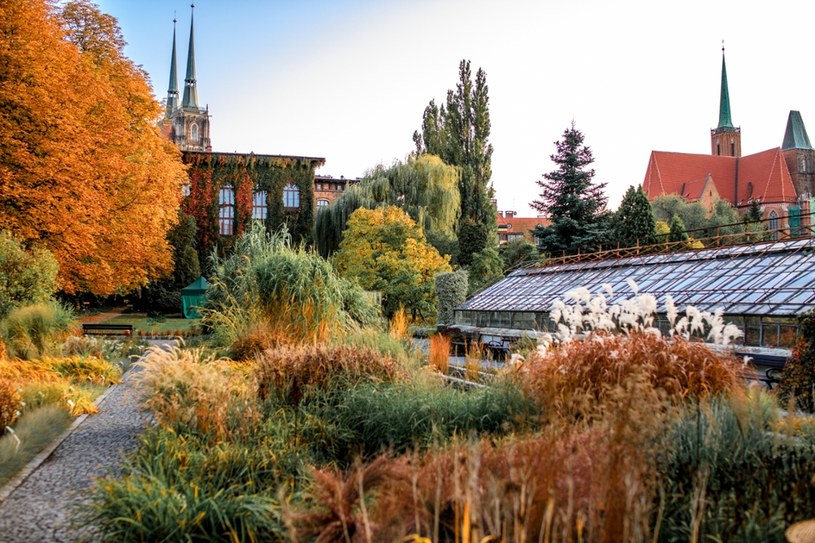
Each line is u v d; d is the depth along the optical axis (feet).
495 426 20.49
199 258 162.30
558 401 19.57
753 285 46.11
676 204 189.57
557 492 10.15
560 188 129.39
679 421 15.21
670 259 59.21
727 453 13.88
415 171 136.15
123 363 49.06
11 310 43.86
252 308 45.96
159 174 82.53
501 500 9.86
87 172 61.21
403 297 104.32
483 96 153.69
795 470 12.74
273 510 13.66
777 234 167.63
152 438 20.45
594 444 11.93
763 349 40.83
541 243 130.31
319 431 21.67
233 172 166.81
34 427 23.85
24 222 58.13
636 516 9.02
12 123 57.77
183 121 359.66
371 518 11.53
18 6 58.23
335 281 46.75
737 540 10.68
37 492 17.90
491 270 125.49
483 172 153.58
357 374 26.40
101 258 71.20
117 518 13.29
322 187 193.57
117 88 83.20
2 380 25.61
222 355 42.06
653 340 23.75
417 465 13.88
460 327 74.18
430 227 132.05
